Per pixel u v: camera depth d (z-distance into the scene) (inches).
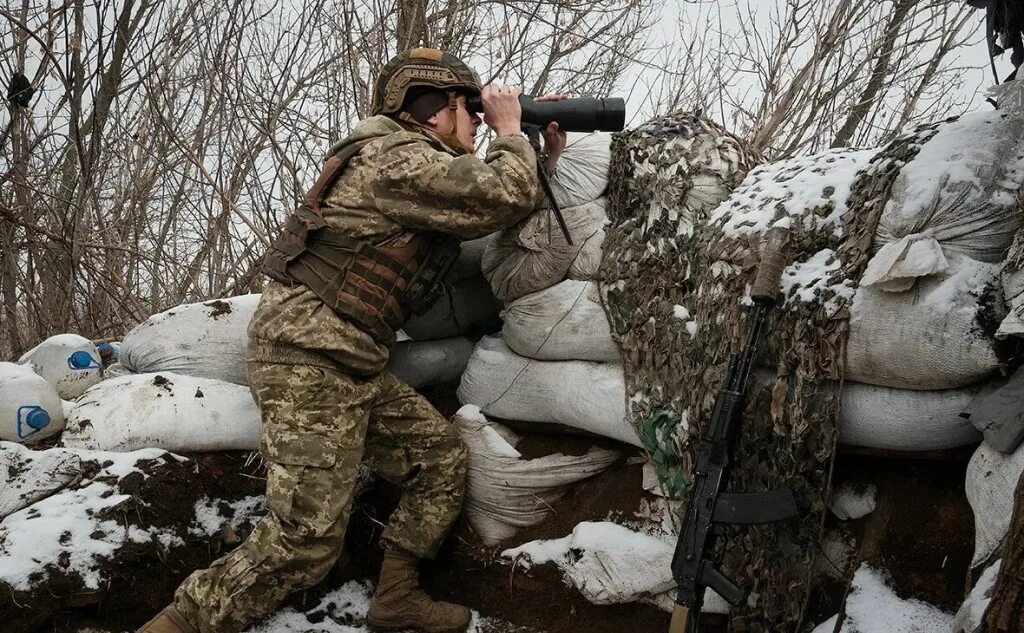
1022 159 76.4
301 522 92.8
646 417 99.7
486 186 92.8
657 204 102.5
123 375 118.7
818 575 89.9
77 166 167.3
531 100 101.1
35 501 102.4
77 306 176.6
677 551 85.1
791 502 79.8
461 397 121.3
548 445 114.7
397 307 99.5
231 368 117.6
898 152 84.5
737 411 84.5
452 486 109.7
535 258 107.3
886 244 80.0
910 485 86.8
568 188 107.0
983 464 73.2
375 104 106.6
